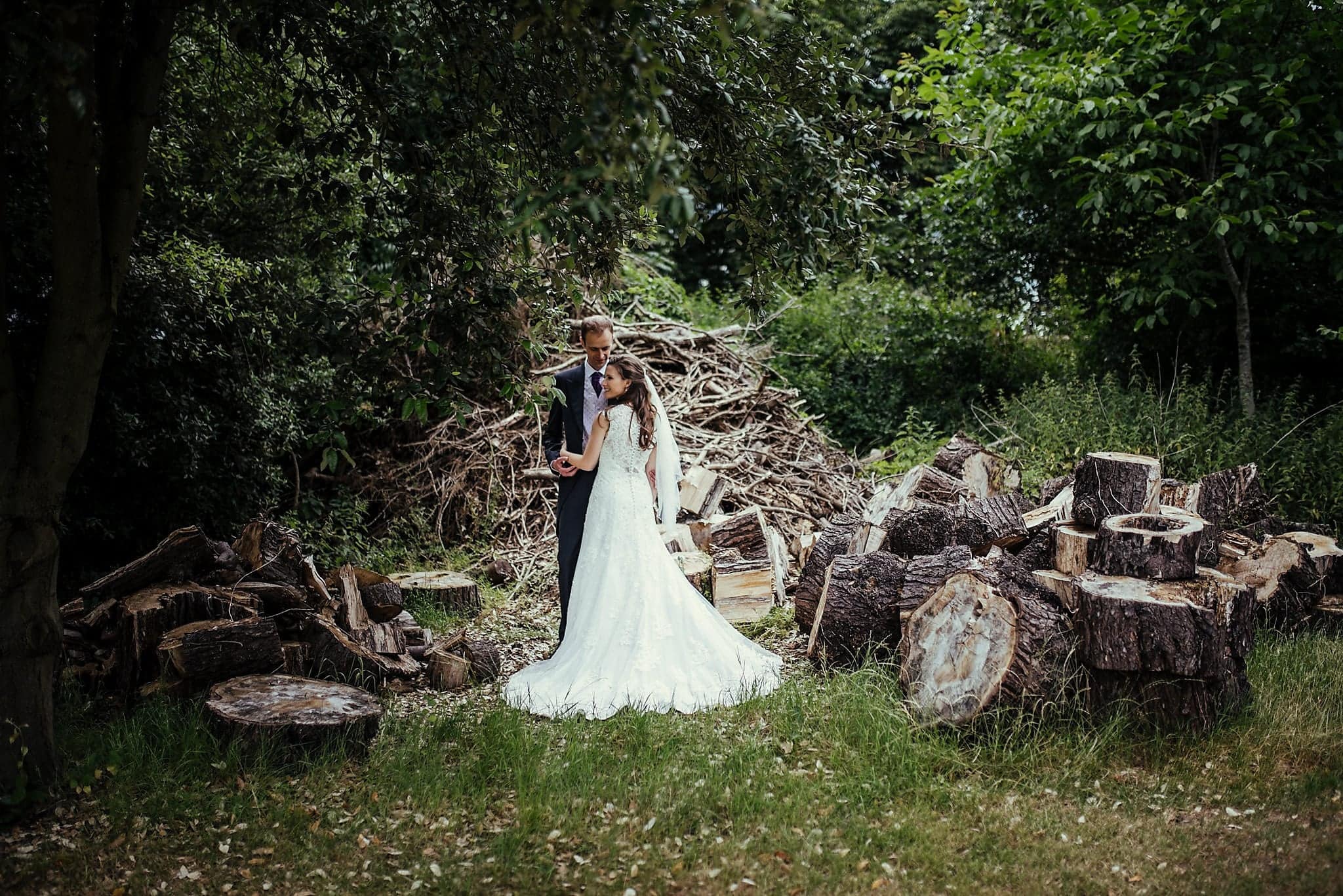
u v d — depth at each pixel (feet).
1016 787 12.19
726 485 23.84
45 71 9.07
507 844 10.94
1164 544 13.75
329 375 22.75
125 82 11.35
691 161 11.50
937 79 31.60
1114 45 29.17
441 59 12.67
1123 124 28.84
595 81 9.94
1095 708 13.23
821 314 38.86
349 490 24.45
